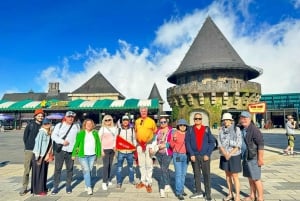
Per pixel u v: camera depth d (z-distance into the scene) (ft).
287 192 23.39
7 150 60.13
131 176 27.17
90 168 23.79
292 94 190.49
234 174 20.59
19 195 23.26
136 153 26.45
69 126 24.34
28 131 23.89
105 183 24.98
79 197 22.52
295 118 182.91
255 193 21.24
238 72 122.21
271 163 39.04
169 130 23.84
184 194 23.11
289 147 48.55
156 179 29.40
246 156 20.21
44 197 22.59
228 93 113.80
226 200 21.13
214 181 27.91
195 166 22.08
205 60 124.06
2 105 151.94
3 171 34.73
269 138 89.20
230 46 132.57
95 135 24.22
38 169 23.26
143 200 21.56
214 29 133.39
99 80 216.54
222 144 21.03
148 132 25.17
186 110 120.26
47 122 23.90
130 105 135.33
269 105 196.03
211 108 115.03
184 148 22.22
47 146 23.63
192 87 115.65
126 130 26.13
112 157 25.98
